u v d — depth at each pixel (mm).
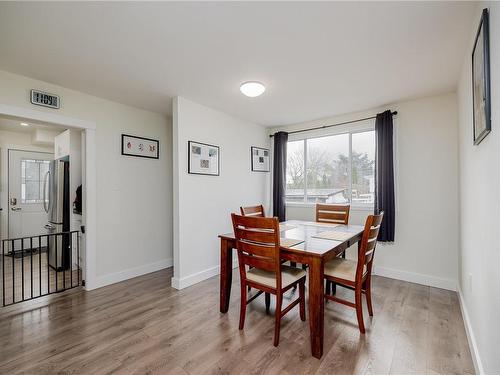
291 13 1573
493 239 1290
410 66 2273
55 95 2643
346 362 1680
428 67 2293
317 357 1717
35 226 4992
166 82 2607
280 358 1721
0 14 1556
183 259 3014
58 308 2447
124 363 1674
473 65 1688
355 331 2037
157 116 3666
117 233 3188
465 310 2141
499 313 1184
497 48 1175
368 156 3566
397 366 1642
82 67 2277
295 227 2801
